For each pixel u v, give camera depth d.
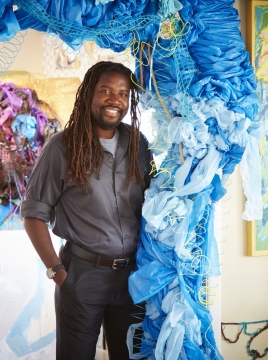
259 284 3.04
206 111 2.50
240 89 2.53
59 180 2.65
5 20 2.23
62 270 2.65
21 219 4.83
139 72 2.67
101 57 4.60
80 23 2.31
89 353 2.72
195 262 2.60
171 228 2.57
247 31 2.89
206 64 2.48
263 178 2.95
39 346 3.79
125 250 2.68
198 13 2.45
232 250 2.98
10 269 3.81
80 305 2.64
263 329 3.06
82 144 2.61
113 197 2.64
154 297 2.63
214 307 2.90
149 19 2.41
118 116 2.62
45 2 2.26
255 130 2.59
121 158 2.67
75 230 2.65
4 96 4.80
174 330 2.55
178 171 2.56
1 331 3.76
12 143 4.83
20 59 4.81
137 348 2.84
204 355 2.60
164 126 2.61
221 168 2.68
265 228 2.97
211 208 2.64
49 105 4.87
